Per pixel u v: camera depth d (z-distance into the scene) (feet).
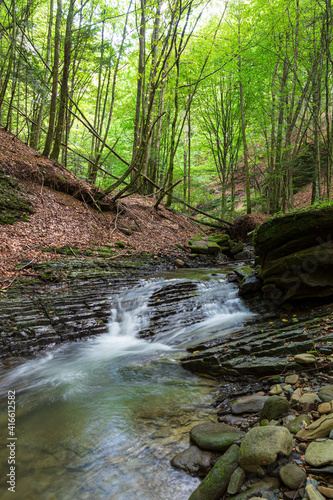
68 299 21.07
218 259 40.50
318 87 31.58
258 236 19.24
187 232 49.01
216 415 10.05
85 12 42.27
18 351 15.98
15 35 35.83
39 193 35.96
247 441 7.30
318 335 12.28
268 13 38.09
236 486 6.63
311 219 16.53
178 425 9.77
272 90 42.91
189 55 41.96
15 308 18.75
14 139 40.65
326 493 5.79
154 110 56.03
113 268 29.25
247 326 17.25
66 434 9.64
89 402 11.51
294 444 7.27
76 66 49.62
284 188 41.98
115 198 41.96
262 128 48.91
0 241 26.84
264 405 8.81
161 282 26.25
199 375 13.30
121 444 9.04
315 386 9.39
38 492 7.43
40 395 12.15
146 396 11.78
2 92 38.78
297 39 35.81
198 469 7.68
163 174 64.18
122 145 68.44
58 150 40.52
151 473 7.84
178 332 18.80
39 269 24.94
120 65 55.52
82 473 7.99
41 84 39.75
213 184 91.04
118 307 21.44
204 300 22.43
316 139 33.17
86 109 71.36
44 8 47.11
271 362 11.50
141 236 41.09
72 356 16.20
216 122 63.31
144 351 16.67
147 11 28.55
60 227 33.58
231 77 51.96
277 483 6.47
